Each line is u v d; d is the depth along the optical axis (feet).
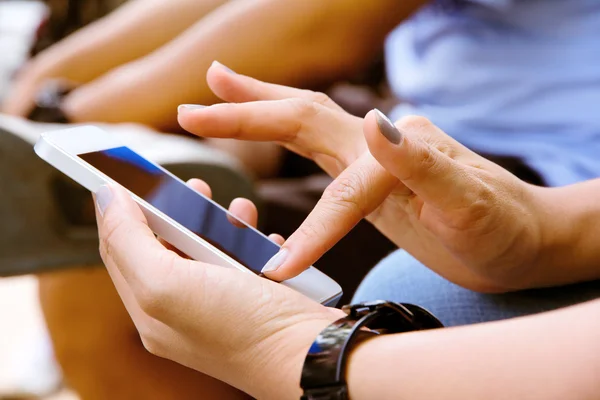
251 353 1.21
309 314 1.23
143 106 3.08
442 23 2.98
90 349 2.88
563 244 1.56
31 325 5.02
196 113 1.56
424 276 1.78
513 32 2.82
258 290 1.24
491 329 1.10
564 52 2.75
